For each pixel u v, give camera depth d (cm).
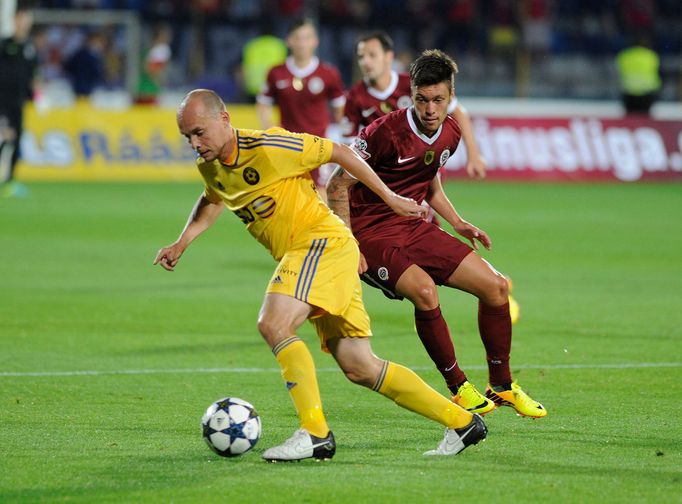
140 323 3086
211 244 4944
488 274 2022
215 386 2312
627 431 1944
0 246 4656
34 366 2506
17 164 7181
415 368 2538
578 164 8088
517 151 8062
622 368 2531
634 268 4297
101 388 2284
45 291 3616
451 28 10025
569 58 10094
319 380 2384
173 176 7750
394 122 2031
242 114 7744
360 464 1700
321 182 3938
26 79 6494
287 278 1714
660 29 10506
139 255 4491
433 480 1609
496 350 2042
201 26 9575
